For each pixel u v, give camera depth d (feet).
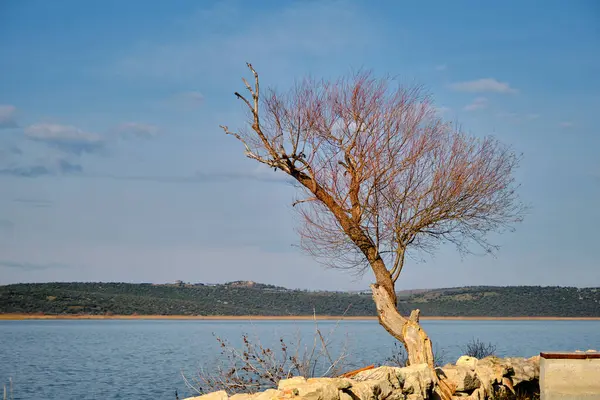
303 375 49.44
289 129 55.31
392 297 55.06
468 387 49.11
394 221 55.16
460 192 54.85
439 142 55.83
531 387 56.34
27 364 195.72
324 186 55.88
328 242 57.36
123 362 196.03
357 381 38.32
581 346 213.87
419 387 42.78
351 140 55.47
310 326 405.59
